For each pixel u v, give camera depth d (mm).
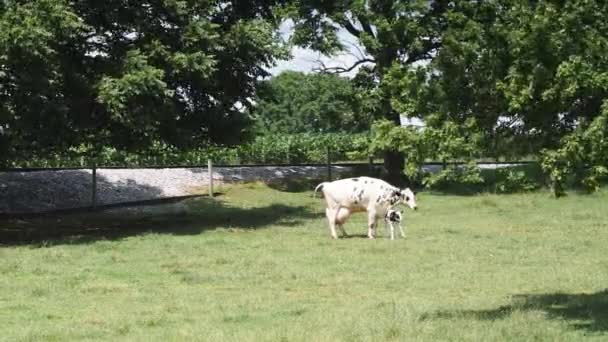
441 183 32938
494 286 13594
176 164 37469
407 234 20891
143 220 25469
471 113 10055
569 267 15422
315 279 14367
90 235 21812
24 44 18172
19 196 28078
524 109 9492
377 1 32531
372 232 20281
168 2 21859
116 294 13031
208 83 23031
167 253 17750
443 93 10172
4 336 9852
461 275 14648
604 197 28422
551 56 9070
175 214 26906
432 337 9359
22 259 16812
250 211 27812
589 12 9133
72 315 11344
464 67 9953
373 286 13727
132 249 18516
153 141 24141
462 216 25094
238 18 25609
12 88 20000
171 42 22266
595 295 12367
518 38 9203
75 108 21125
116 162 35062
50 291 13133
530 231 21203
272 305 12000
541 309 11180
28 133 20891
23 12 18672
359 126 36000
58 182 30000
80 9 21500
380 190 20109
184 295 12891
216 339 9375
